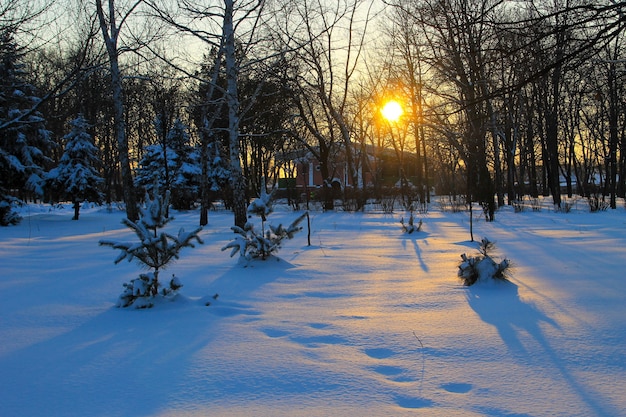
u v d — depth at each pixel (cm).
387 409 272
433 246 1043
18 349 382
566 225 1485
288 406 277
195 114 2328
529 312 479
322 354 365
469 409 271
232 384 310
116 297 574
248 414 268
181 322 459
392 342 392
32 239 1291
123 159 1711
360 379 316
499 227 1462
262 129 3002
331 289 607
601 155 3544
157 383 312
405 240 1163
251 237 797
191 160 3128
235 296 572
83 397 293
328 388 302
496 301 529
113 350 378
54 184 2158
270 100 2584
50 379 321
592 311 478
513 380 312
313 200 3238
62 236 1387
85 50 1314
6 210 1833
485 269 609
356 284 637
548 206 2572
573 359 348
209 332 425
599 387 300
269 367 338
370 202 3011
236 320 466
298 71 2359
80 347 386
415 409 272
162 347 385
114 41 1602
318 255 910
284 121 3111
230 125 1365
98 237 1349
